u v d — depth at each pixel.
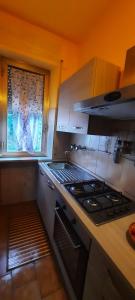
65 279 1.20
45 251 1.56
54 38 1.97
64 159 2.39
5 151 2.21
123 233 0.82
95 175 1.71
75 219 0.99
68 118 1.68
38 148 2.45
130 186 1.25
